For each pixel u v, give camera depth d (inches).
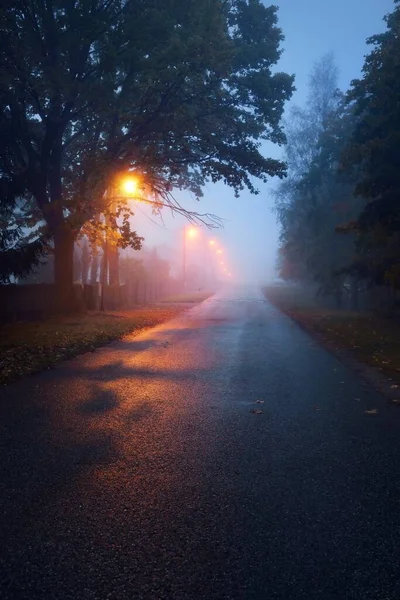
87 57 907.4
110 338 733.9
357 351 620.4
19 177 940.6
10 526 173.3
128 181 1002.7
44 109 917.2
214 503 192.7
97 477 218.1
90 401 356.8
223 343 701.3
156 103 949.8
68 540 163.8
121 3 896.3
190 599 133.9
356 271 1092.5
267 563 150.8
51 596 134.5
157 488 206.7
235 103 1045.2
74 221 941.2
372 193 877.2
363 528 173.3
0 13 720.3
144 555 154.8
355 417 319.9
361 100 946.7
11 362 494.6
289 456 247.4
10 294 911.7
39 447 257.3
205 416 319.6
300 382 430.9
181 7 881.5
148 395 377.7
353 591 137.6
